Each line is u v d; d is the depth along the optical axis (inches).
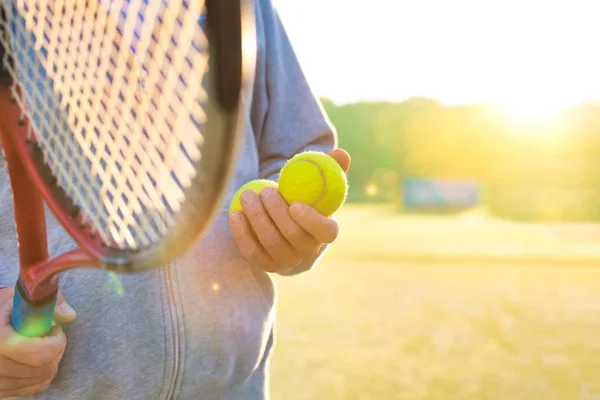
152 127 24.4
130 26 27.0
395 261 346.6
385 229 590.6
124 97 26.7
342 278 290.7
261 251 33.4
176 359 39.0
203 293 40.0
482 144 1071.0
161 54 23.2
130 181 26.1
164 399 39.3
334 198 36.1
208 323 39.8
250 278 42.4
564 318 204.4
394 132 1146.7
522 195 750.5
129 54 26.9
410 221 701.3
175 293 39.1
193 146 20.6
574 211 707.4
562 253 378.6
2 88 29.4
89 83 28.3
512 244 440.5
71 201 28.6
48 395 36.7
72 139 32.0
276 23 47.6
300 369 149.5
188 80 20.7
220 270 41.1
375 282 279.1
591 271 308.3
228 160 19.2
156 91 24.3
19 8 29.9
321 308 221.8
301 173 36.0
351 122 1173.1
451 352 164.6
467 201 926.4
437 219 734.5
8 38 29.5
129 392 38.1
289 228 31.6
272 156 46.6
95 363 37.4
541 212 719.1
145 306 38.4
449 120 1106.7
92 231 27.5
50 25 30.2
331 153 37.9
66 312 32.9
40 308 30.1
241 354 41.4
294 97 47.1
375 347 169.5
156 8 23.5
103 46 28.0
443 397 130.8
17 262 36.8
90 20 28.4
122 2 27.6
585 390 134.7
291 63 47.9
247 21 18.7
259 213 32.0
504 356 160.9
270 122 46.2
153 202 24.9
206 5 18.9
